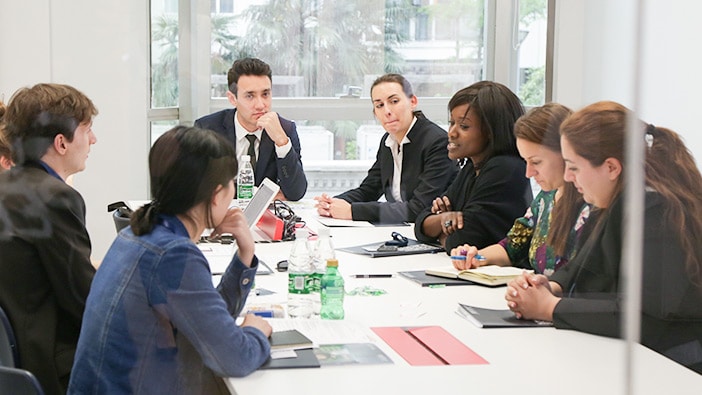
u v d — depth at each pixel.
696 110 2.00
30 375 1.70
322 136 4.93
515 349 1.76
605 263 1.84
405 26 5.15
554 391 1.53
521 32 4.74
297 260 2.24
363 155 4.89
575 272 1.93
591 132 1.89
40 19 4.10
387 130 3.46
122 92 4.15
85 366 1.66
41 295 1.96
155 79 4.38
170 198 1.66
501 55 5.03
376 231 3.24
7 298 1.93
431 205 3.07
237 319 1.81
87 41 4.14
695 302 1.74
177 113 4.56
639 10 2.16
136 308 1.63
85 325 1.71
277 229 2.94
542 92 4.05
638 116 2.00
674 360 1.70
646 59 2.12
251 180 2.99
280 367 1.64
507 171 2.68
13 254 1.94
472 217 2.70
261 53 4.88
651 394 1.53
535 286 1.96
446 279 2.44
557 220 2.03
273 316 2.00
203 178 1.67
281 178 3.31
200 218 1.70
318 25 5.01
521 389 1.54
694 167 1.83
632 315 1.79
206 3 4.66
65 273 1.97
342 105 5.00
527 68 4.51
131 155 4.10
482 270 2.42
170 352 1.62
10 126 2.07
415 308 2.11
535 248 2.21
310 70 4.98
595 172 1.88
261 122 3.15
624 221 1.82
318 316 2.02
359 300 2.19
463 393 1.52
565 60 3.01
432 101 5.21
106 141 4.05
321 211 3.49
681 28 2.10
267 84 3.18
